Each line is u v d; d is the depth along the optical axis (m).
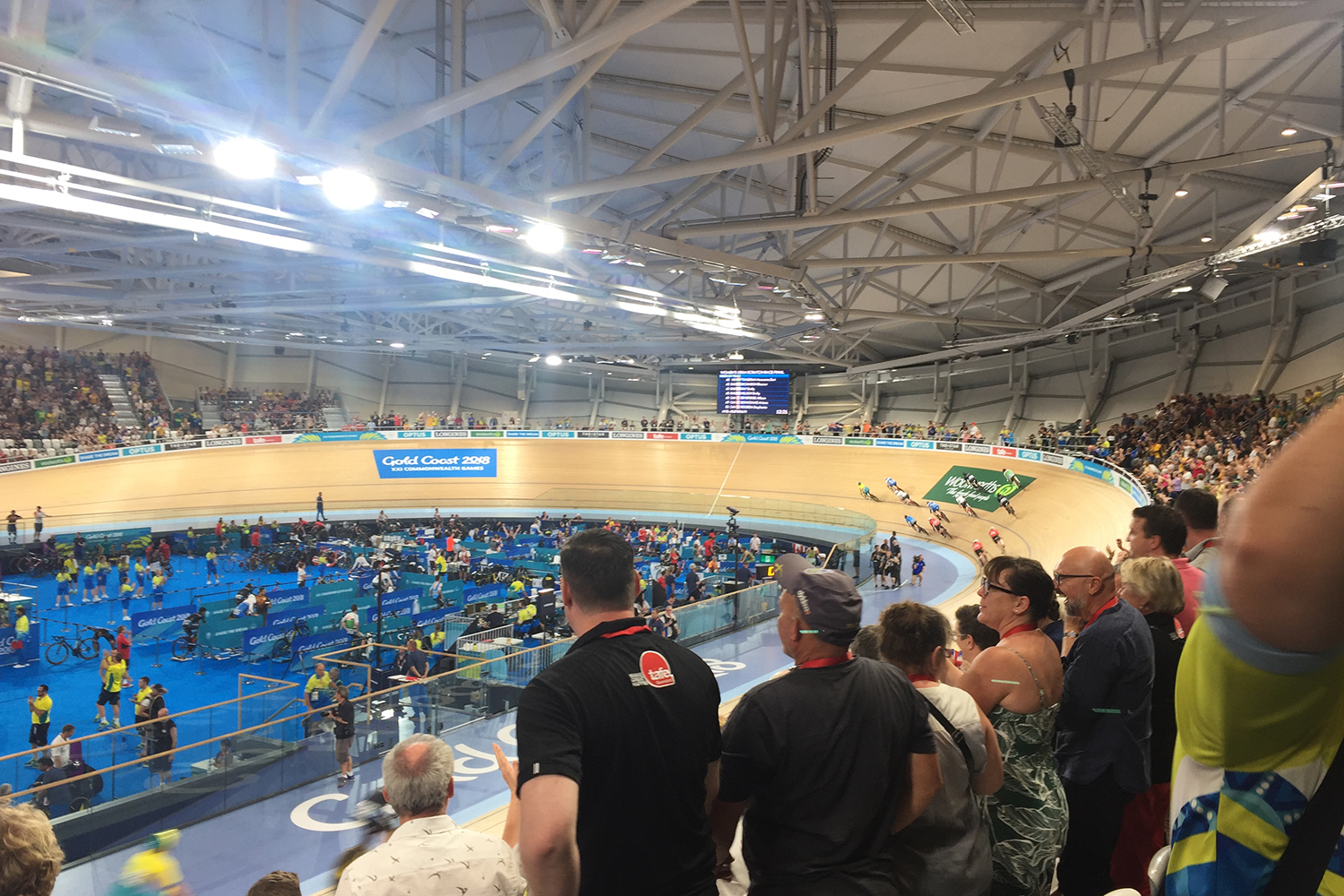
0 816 2.52
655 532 42.50
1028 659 3.62
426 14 15.23
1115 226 28.69
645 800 2.51
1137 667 3.74
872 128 13.18
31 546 36.16
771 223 18.22
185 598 30.84
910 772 2.91
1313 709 0.87
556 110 13.20
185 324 45.12
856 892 2.65
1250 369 37.28
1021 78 18.08
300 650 22.92
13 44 9.59
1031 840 3.54
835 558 25.42
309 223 19.91
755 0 15.09
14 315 40.72
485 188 15.73
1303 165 23.39
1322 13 10.78
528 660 13.30
